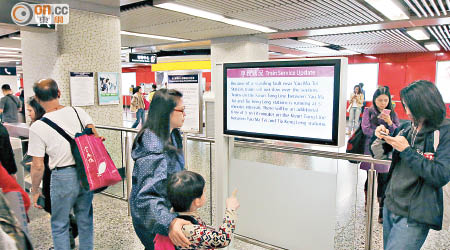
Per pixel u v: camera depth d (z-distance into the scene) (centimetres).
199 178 161
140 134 178
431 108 163
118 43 580
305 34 981
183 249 161
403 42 1205
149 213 161
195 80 331
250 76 240
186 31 923
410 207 171
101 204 432
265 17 733
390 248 178
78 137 243
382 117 326
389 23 801
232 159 269
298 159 580
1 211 77
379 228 341
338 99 201
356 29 891
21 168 390
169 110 178
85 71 532
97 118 554
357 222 363
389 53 1622
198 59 1747
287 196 242
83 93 529
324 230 226
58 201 247
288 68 220
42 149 240
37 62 536
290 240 243
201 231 153
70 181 247
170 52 1842
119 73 584
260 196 256
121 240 326
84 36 528
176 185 157
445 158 159
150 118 178
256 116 240
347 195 436
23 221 153
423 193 168
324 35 1051
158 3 603
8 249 69
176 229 150
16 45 1057
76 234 313
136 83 2575
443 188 187
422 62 1538
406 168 177
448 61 1474
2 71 1545
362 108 1315
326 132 209
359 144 352
